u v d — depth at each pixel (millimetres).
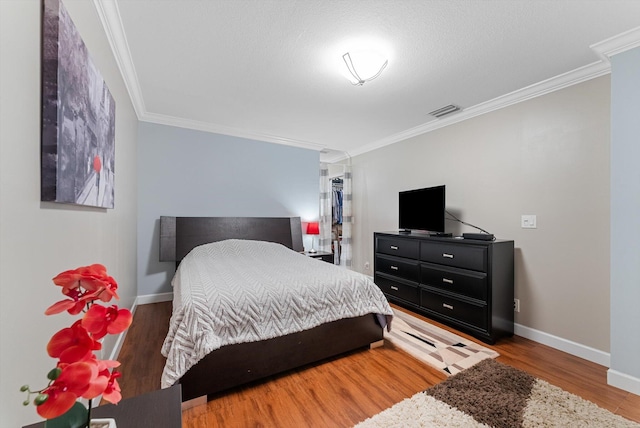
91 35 1473
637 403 1644
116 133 2033
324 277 2230
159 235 3490
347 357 2188
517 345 2428
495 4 1564
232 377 1703
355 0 1550
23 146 811
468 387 1769
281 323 1844
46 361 938
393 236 3496
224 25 1771
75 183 1125
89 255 1408
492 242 2477
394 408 1581
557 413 1530
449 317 2787
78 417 525
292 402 1656
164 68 2285
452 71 2289
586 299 2227
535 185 2561
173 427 687
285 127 3771
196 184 3721
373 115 3301
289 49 2021
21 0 803
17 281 771
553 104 2447
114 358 2057
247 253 3248
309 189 4637
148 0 1562
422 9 1608
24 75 817
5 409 699
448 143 3398
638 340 1717
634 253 1726
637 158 1717
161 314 3055
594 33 1798
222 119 3480
